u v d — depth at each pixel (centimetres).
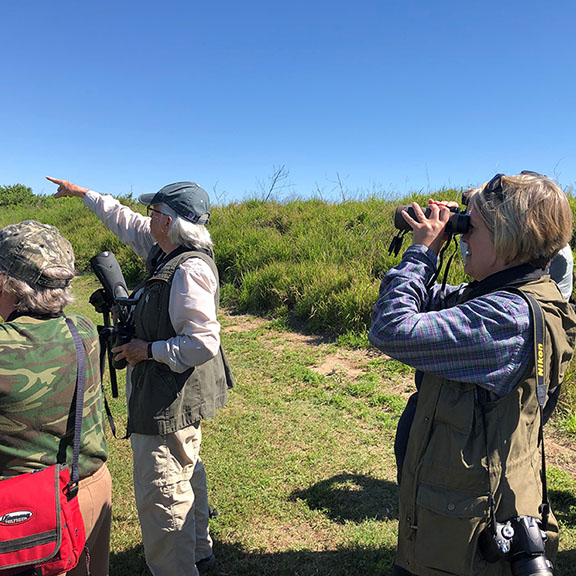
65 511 156
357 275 771
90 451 176
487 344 144
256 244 1014
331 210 1143
